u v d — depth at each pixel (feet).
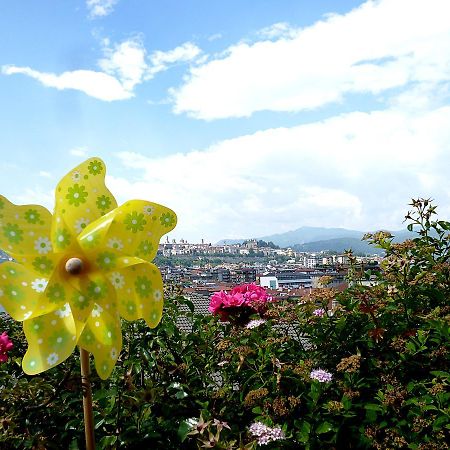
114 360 6.36
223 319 10.14
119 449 7.72
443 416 7.24
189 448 8.07
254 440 7.16
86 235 6.24
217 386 9.27
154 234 6.65
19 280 6.18
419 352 8.64
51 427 7.98
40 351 6.14
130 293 6.52
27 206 6.17
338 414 7.58
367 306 8.66
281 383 8.18
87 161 6.57
